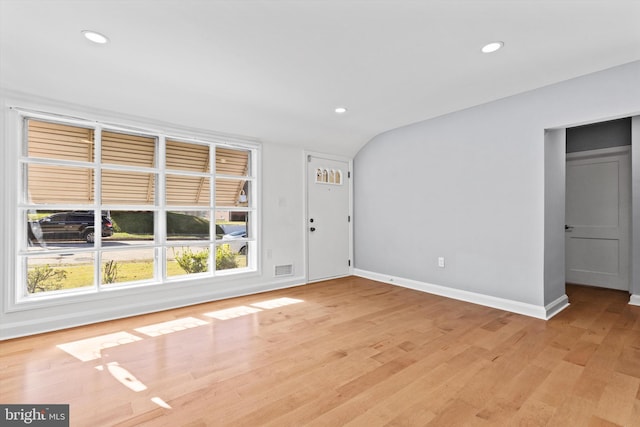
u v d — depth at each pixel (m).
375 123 4.30
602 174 4.32
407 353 2.37
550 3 1.83
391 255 4.68
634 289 3.53
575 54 2.44
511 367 2.15
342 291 4.23
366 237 5.11
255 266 4.23
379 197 4.87
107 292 3.11
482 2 1.82
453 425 1.58
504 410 1.69
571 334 2.70
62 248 3.01
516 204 3.30
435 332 2.77
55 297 2.86
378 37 2.18
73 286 3.08
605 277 4.30
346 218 5.25
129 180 3.39
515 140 3.30
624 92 2.63
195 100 3.29
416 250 4.32
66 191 3.05
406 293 4.11
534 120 3.16
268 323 3.01
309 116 3.96
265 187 4.31
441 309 3.42
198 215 3.87
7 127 2.67
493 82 2.97
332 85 3.02
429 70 2.71
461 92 3.21
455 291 3.84
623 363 2.18
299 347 2.48
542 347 2.45
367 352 2.39
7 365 2.18
